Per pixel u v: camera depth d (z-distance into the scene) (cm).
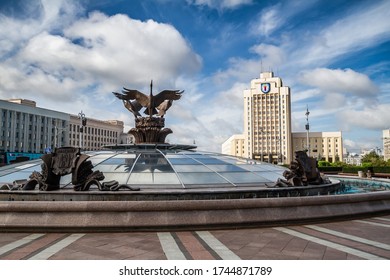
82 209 840
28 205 840
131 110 1912
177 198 1034
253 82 13212
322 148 13812
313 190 1273
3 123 8081
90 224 827
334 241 750
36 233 827
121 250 677
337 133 13725
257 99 12912
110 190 1031
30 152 8812
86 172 1045
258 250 677
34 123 8975
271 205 920
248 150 12875
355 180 2381
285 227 907
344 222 982
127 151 1638
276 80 12781
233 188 1170
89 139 11831
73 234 816
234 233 832
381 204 1113
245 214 892
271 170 1563
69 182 1157
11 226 827
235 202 894
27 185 1073
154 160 1436
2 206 841
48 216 836
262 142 11962
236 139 13675
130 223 835
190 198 1045
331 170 4747
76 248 689
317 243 732
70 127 10812
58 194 1001
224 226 871
